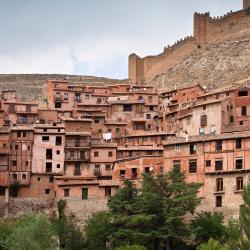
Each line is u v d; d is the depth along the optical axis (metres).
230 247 101.12
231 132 138.25
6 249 102.00
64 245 114.56
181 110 171.75
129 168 141.88
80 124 164.38
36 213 129.88
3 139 149.75
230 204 123.94
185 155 132.62
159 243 108.75
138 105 193.50
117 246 108.75
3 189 143.62
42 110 180.25
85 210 131.62
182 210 109.31
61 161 152.50
